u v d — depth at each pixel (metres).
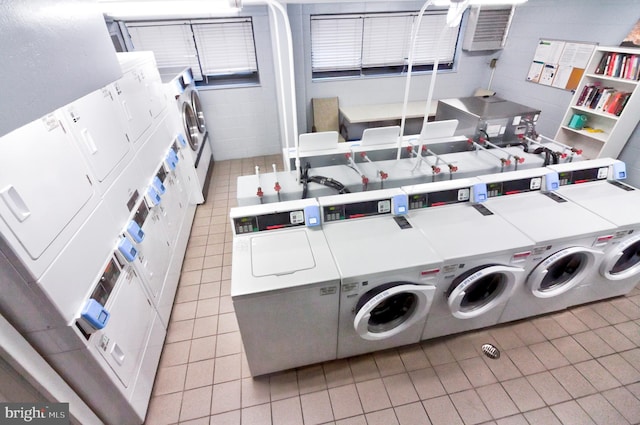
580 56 3.83
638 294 2.51
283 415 1.81
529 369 2.01
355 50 4.83
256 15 4.14
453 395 1.88
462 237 1.81
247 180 2.29
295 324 1.69
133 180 2.03
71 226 1.29
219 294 2.62
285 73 4.44
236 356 2.12
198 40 4.32
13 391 1.22
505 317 2.19
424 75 5.07
